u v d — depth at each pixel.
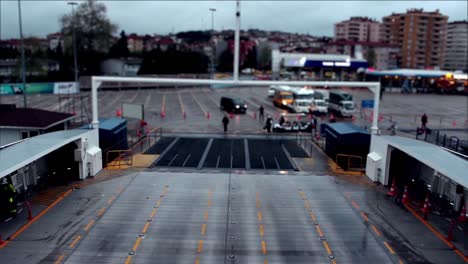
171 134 32.62
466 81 76.25
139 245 13.20
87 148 20.58
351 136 23.06
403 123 41.47
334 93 47.41
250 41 154.50
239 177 20.78
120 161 23.53
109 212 15.91
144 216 15.56
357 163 23.23
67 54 84.62
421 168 19.48
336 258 12.59
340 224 15.17
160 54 100.44
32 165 18.17
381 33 138.75
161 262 12.12
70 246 13.06
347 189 19.27
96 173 20.94
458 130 37.75
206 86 86.50
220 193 18.30
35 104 51.28
